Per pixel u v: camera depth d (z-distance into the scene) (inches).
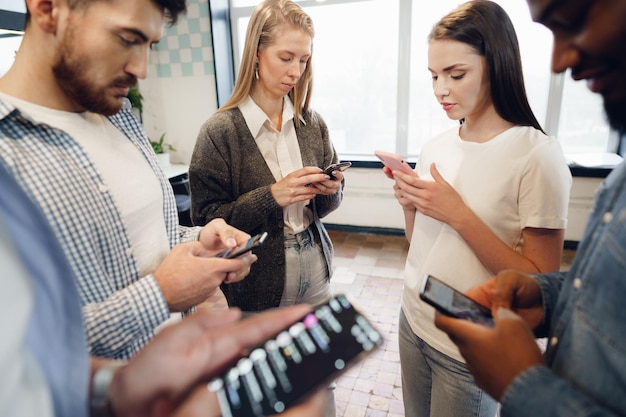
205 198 51.4
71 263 25.7
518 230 36.6
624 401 15.7
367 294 101.2
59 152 26.6
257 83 52.2
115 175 31.0
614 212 17.3
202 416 17.2
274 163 54.3
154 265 34.0
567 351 18.5
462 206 36.1
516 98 35.6
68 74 24.9
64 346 14.5
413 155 139.1
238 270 33.7
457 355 36.9
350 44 134.0
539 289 24.3
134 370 17.5
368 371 74.6
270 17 47.1
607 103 17.7
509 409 17.4
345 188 141.7
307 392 19.2
